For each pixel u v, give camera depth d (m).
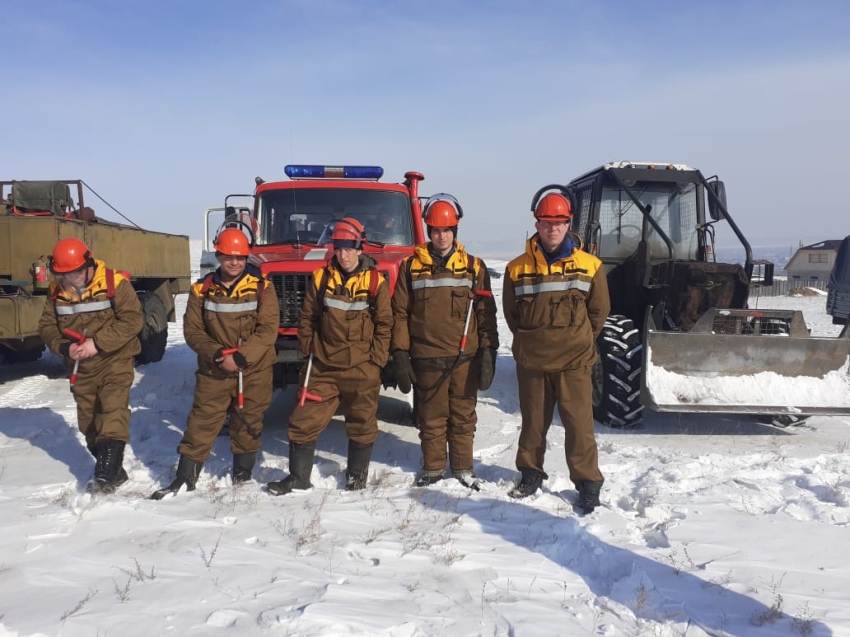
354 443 4.36
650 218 6.54
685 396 5.68
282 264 5.28
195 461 4.25
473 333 4.36
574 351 4.04
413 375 4.44
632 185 7.63
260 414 4.39
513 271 4.17
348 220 4.12
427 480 4.49
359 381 4.25
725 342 5.78
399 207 6.69
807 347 5.81
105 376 4.31
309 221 6.59
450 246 4.29
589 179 7.95
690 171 7.52
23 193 9.70
